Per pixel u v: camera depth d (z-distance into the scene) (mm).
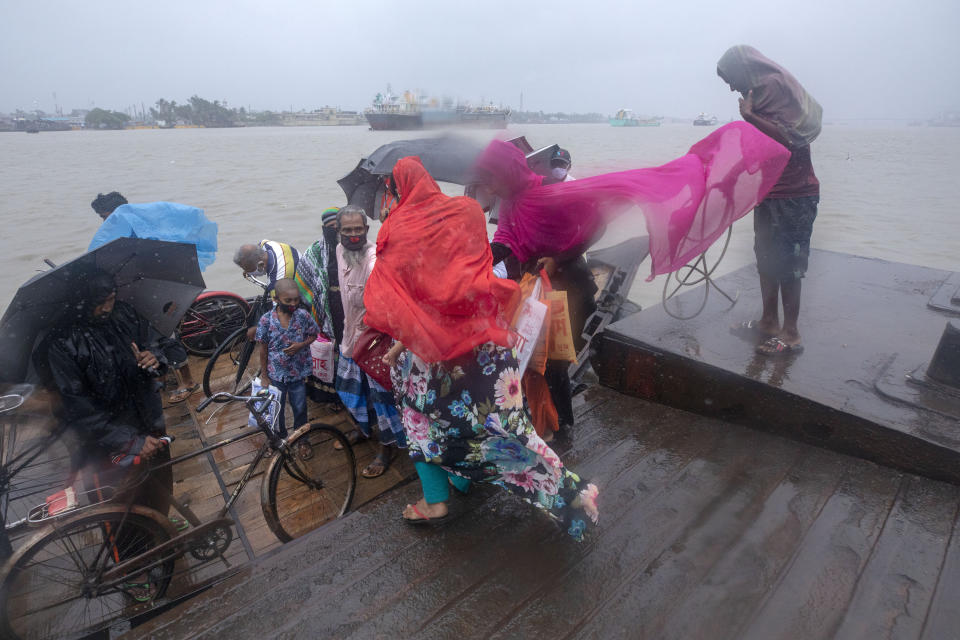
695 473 2861
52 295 2594
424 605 2199
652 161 3496
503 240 3070
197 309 6055
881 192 25391
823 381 3125
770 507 2584
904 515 2473
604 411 3541
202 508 3887
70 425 2811
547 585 2246
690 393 3438
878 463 2807
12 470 2799
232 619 2207
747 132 2961
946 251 14578
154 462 3117
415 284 1995
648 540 2436
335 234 4090
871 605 2049
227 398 3193
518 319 2586
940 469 2617
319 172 31703
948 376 2994
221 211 19234
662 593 2168
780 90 2975
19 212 19562
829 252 5824
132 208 5172
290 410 5066
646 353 3570
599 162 3672
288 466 3533
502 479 2289
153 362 2988
